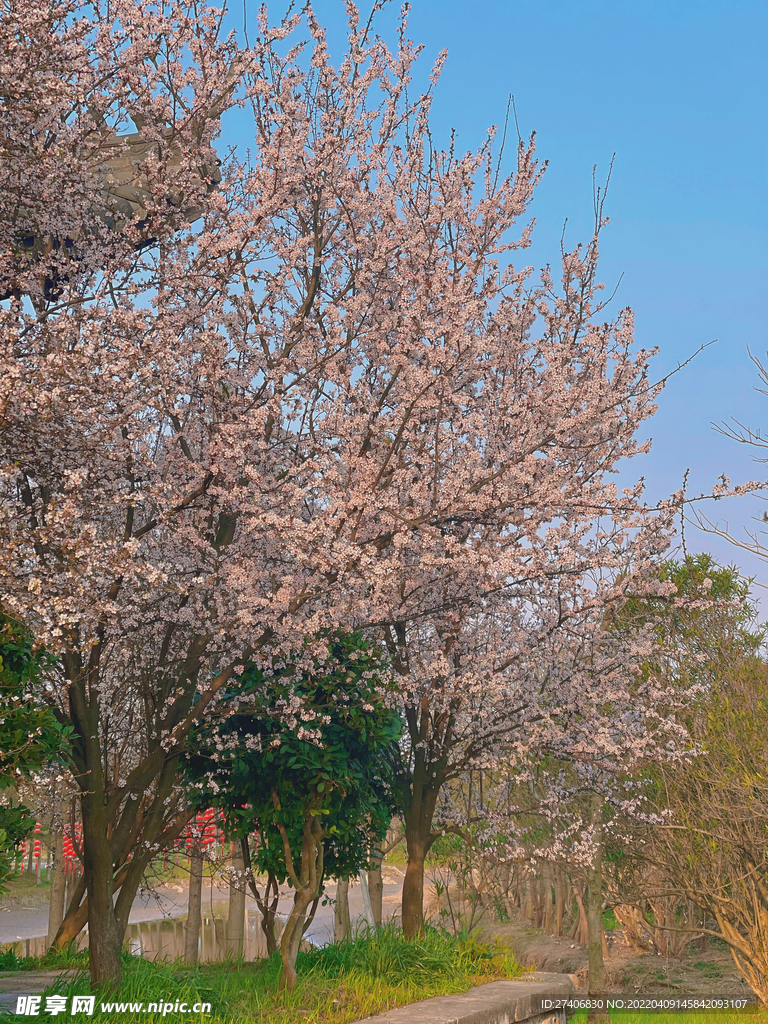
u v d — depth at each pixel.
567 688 9.16
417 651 8.98
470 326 8.55
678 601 9.23
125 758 11.27
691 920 14.59
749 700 10.55
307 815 7.76
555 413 7.94
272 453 8.00
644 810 11.57
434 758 9.59
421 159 8.71
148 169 7.09
